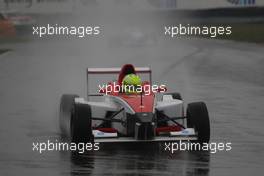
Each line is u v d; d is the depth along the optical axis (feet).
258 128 143.54
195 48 433.89
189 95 199.93
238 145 123.65
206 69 287.48
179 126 121.80
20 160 110.32
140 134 112.78
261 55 371.76
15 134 136.05
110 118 120.78
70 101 135.54
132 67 129.70
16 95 204.95
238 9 636.07
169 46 457.27
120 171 101.04
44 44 510.17
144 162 107.96
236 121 153.07
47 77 259.19
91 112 120.67
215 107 175.22
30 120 155.33
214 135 134.62
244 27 634.84
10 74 274.16
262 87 222.89
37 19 633.20
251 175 99.19
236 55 372.38
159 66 299.38
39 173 100.37
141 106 118.11
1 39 589.73
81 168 103.55
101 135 114.93
